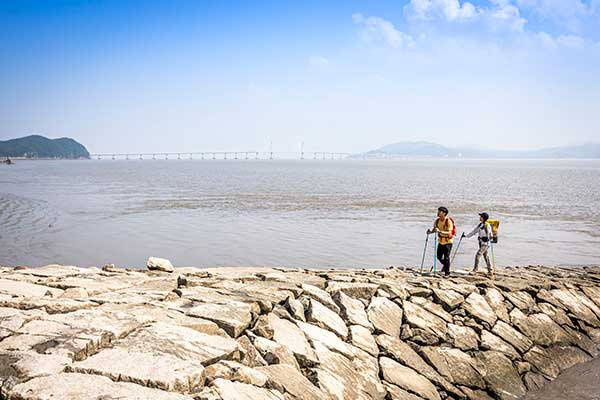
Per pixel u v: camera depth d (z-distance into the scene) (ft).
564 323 40.52
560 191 218.18
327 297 32.99
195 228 99.66
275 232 94.84
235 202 155.12
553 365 34.78
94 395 14.67
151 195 184.34
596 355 37.40
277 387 20.44
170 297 28.30
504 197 181.98
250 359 22.41
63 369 16.46
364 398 24.56
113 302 25.81
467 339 33.94
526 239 91.81
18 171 493.36
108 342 19.65
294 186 242.37
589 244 86.89
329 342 27.50
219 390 17.16
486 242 49.29
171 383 16.24
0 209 133.39
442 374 29.76
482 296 40.09
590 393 30.94
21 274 35.22
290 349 24.91
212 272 40.60
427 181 305.73
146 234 91.97
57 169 572.51
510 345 34.94
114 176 372.58
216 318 24.40
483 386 30.48
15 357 17.03
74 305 24.29
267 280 37.14
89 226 101.91
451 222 47.75
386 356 29.37
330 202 155.84
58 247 78.54
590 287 48.44
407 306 35.37
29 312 22.41
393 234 93.30
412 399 26.17
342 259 71.41
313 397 21.62
